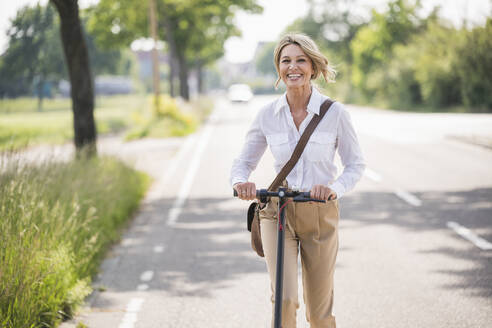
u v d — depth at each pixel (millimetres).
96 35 49031
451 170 15328
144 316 5934
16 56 21891
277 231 4062
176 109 33781
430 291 6422
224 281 6996
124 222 10367
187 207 11766
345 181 3920
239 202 12156
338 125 3988
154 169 17594
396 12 62406
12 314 5035
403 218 10008
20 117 49375
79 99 14148
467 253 7805
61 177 8750
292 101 4070
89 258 7105
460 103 46250
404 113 45312
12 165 7465
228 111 59281
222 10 48594
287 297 3867
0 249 5387
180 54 53562
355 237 8859
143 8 45281
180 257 8102
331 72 4125
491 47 40219
